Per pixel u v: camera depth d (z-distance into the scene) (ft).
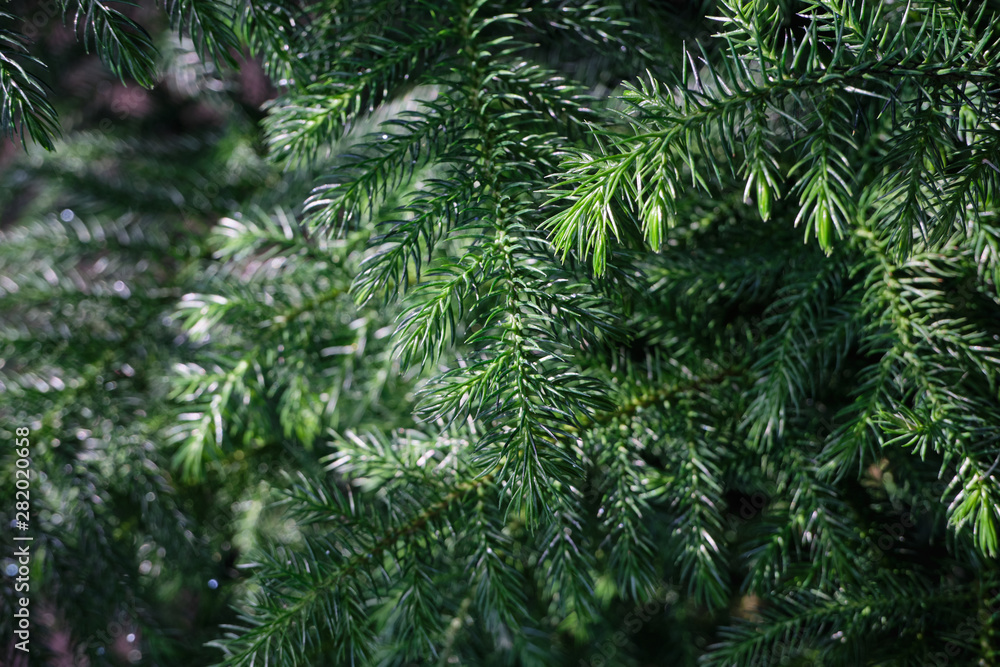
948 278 2.81
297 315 3.09
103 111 4.39
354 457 2.85
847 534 2.81
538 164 2.64
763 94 2.47
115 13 2.58
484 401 2.53
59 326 3.36
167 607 3.62
